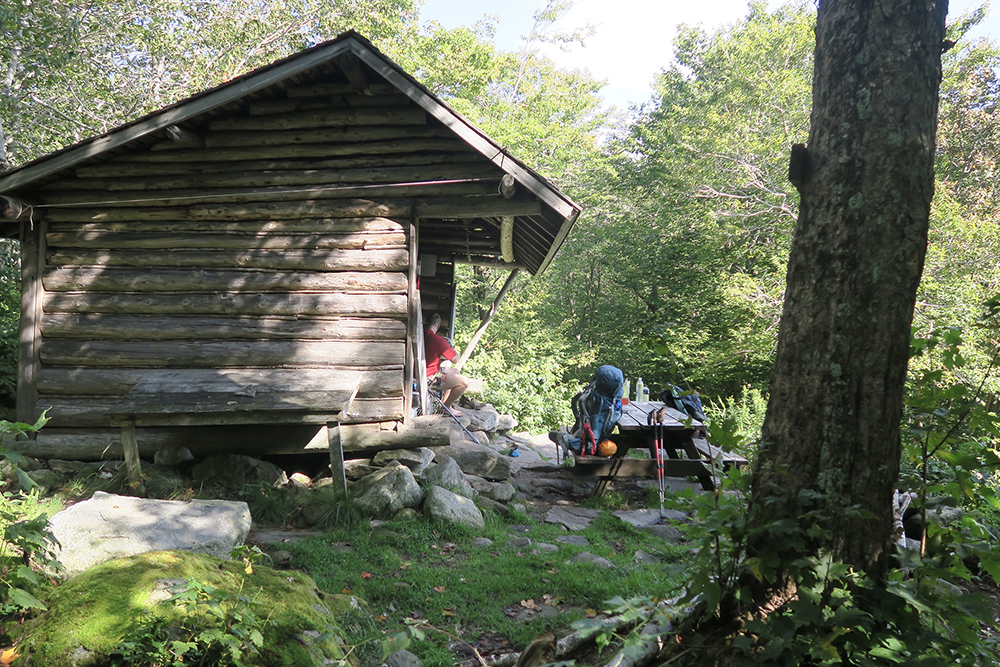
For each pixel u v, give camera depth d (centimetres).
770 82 2016
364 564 494
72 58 1424
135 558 353
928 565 256
